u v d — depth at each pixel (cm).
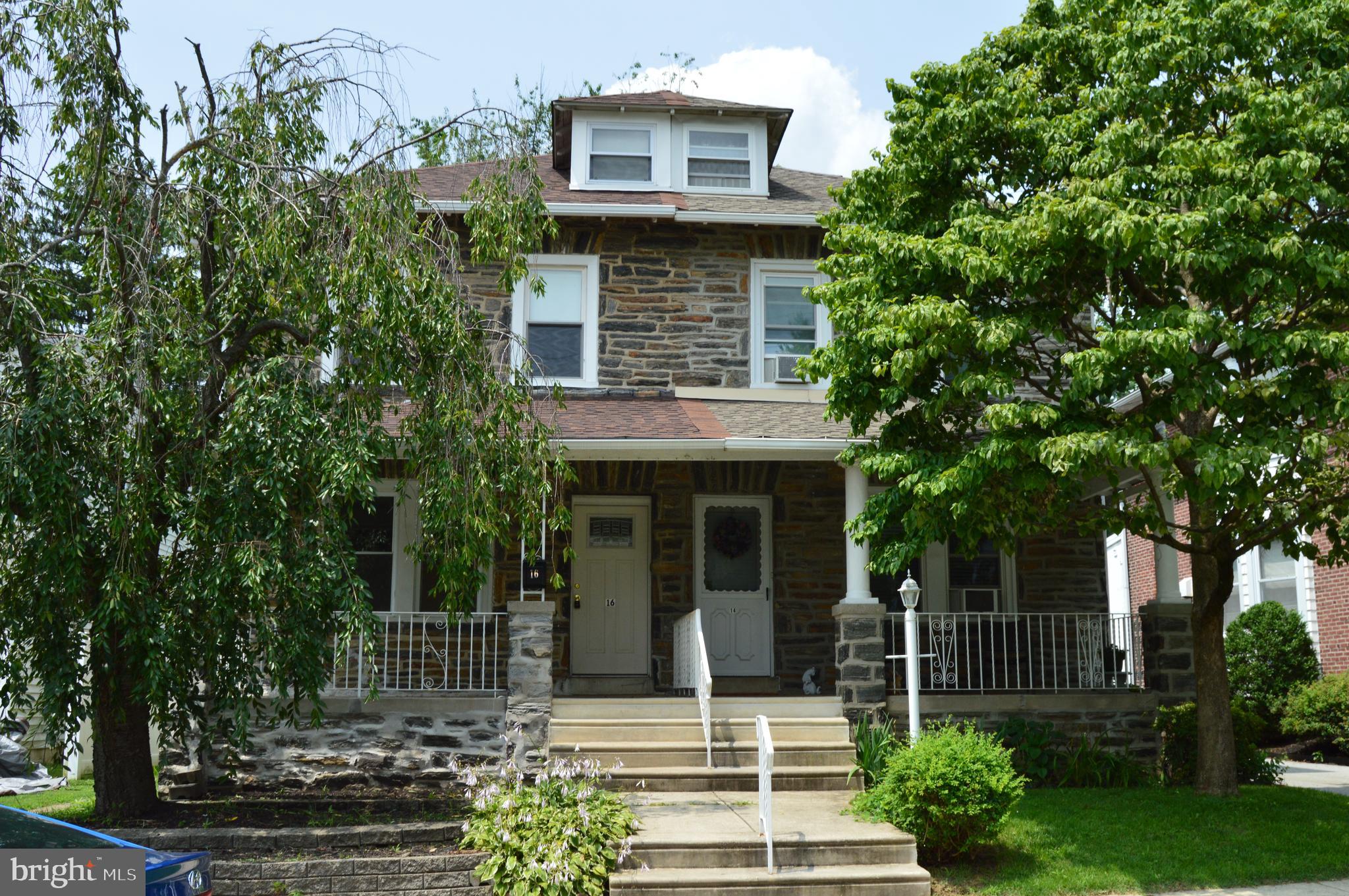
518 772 919
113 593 784
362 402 887
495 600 1366
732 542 1451
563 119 1577
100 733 945
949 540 1467
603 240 1445
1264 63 914
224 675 859
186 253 924
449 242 995
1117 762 1170
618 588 1423
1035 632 1448
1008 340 888
